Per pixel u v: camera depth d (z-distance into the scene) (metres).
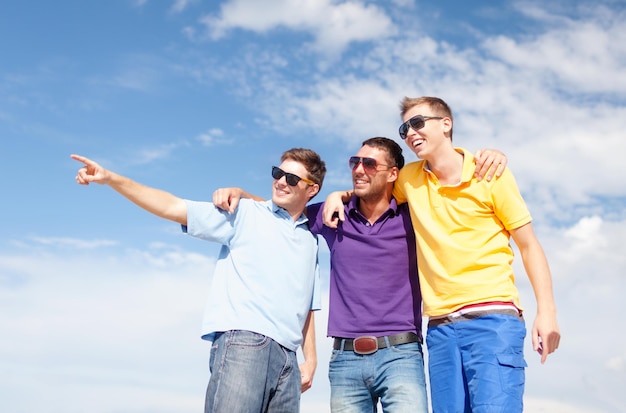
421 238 4.22
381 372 4.24
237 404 3.70
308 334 4.52
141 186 3.90
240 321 3.87
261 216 4.28
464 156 4.21
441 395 3.96
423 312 4.17
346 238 4.52
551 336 3.74
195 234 4.03
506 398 3.69
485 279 3.97
